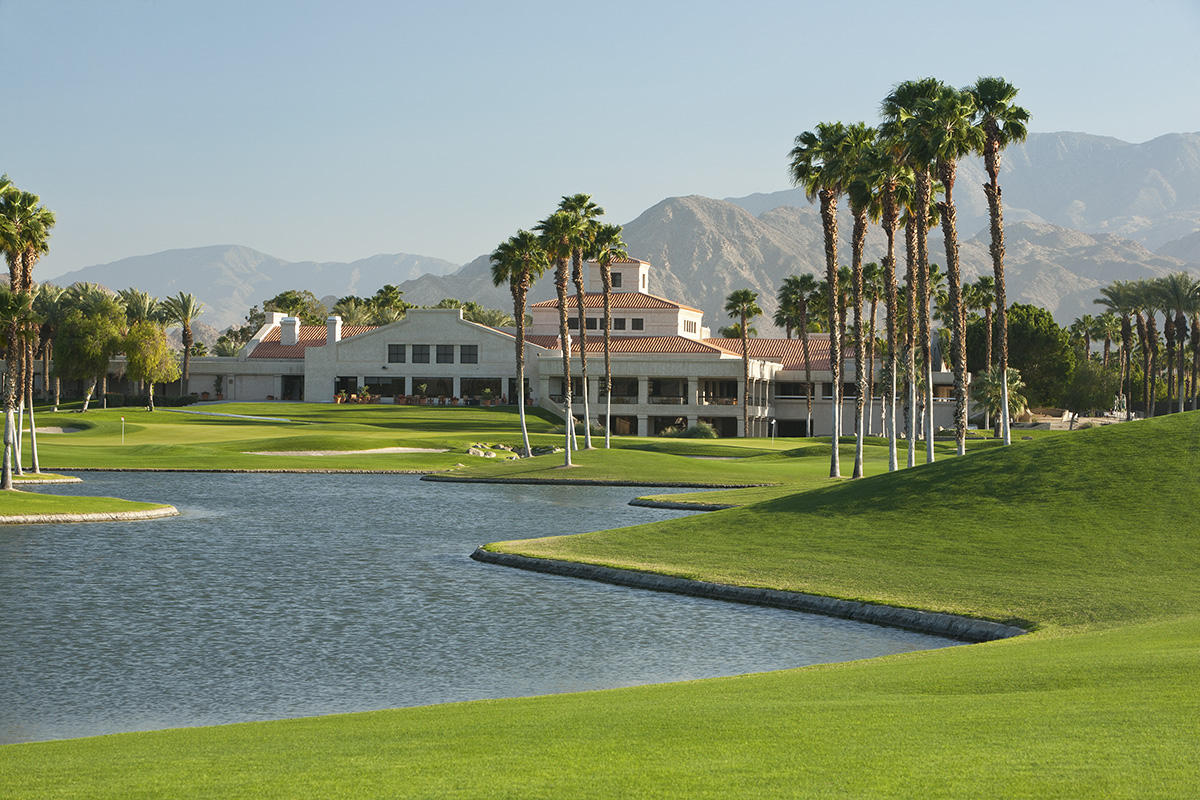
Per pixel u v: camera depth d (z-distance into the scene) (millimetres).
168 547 42062
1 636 26188
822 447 94750
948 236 57469
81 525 48094
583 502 62219
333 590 32969
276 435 107312
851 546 35312
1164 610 25688
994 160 57844
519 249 82562
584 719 14734
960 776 10773
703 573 33219
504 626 27688
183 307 146125
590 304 146125
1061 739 12008
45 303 141500
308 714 19844
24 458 82875
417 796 10758
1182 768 10773
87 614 28953
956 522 36344
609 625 27766
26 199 59219
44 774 12391
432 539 45875
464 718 15617
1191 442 39344
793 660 24031
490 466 82188
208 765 12570
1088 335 186375
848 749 12031
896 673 18219
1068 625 25031
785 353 147875
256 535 46469
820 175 63500
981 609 27266
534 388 140375
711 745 12570
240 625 27812
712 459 86812
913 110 57812
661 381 138250
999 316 58344
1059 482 38031
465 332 142875
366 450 96625
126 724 19219
